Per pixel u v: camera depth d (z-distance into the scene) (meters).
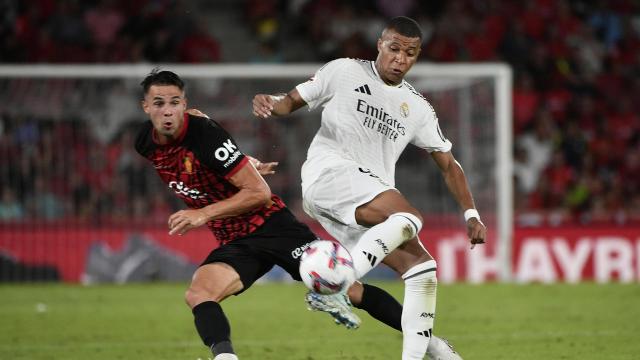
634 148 68.50
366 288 22.42
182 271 51.00
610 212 62.00
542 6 76.31
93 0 71.50
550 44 74.50
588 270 51.44
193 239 51.06
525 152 63.16
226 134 20.31
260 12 75.44
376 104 21.59
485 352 28.30
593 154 66.44
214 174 20.38
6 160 51.25
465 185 22.94
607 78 72.44
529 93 69.81
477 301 41.97
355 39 73.44
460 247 51.41
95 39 70.50
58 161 51.53
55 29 70.00
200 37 71.12
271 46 73.56
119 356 27.94
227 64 73.75
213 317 19.45
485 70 52.16
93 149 51.75
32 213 51.19
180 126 20.11
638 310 38.75
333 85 21.78
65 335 32.56
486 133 52.31
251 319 36.72
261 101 21.47
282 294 45.47
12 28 69.56
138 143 20.77
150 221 51.28
